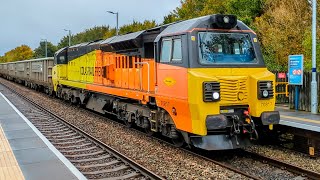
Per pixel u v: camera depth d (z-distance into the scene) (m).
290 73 15.44
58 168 8.86
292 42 21.86
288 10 22.66
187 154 10.88
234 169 9.14
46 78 32.03
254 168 9.68
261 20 24.19
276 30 22.16
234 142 10.23
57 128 15.60
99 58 18.19
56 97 30.06
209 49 10.21
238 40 10.70
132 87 14.27
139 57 13.50
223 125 9.61
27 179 7.97
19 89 40.56
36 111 20.91
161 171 9.18
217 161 10.22
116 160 10.25
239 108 10.26
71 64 24.12
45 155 10.20
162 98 11.41
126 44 14.23
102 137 13.77
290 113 14.28
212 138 10.10
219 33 10.49
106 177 8.80
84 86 20.58
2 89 39.41
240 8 27.53
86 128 15.79
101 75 17.89
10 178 8.01
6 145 11.50
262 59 10.82
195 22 10.31
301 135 11.21
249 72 10.45
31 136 13.02
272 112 10.23
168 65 10.96
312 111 14.28
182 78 10.17
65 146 12.28
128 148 11.84
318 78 14.91
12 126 15.25
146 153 11.12
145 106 13.45
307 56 18.77
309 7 22.70
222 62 10.26
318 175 8.49
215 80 9.63
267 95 10.13
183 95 10.12
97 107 19.34
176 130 11.27
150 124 13.27
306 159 10.54
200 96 9.55
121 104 15.81
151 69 12.45
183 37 10.24
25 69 44.50
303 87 15.27
